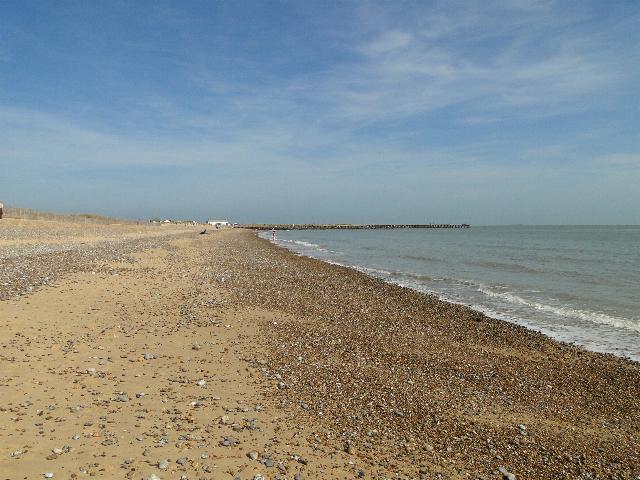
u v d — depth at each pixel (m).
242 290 22.39
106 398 8.61
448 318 19.61
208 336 13.62
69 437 6.97
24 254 29.67
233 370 10.85
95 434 7.12
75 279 20.94
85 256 30.97
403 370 11.95
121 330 13.42
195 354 11.85
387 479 6.63
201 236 80.19
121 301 17.19
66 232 56.59
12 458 6.22
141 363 10.82
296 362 11.80
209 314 16.38
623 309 22.38
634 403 10.82
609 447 8.41
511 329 18.03
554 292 27.20
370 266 42.75
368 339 14.91
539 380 12.16
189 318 15.53
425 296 25.06
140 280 22.45
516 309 22.30
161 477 6.06
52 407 8.01
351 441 7.71
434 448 7.77
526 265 43.00
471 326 18.31
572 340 16.84
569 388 11.68
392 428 8.38
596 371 13.18
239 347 12.77
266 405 8.94
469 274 36.12
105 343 12.09
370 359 12.66
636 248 70.19
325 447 7.41
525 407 10.16
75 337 12.34
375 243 89.88
